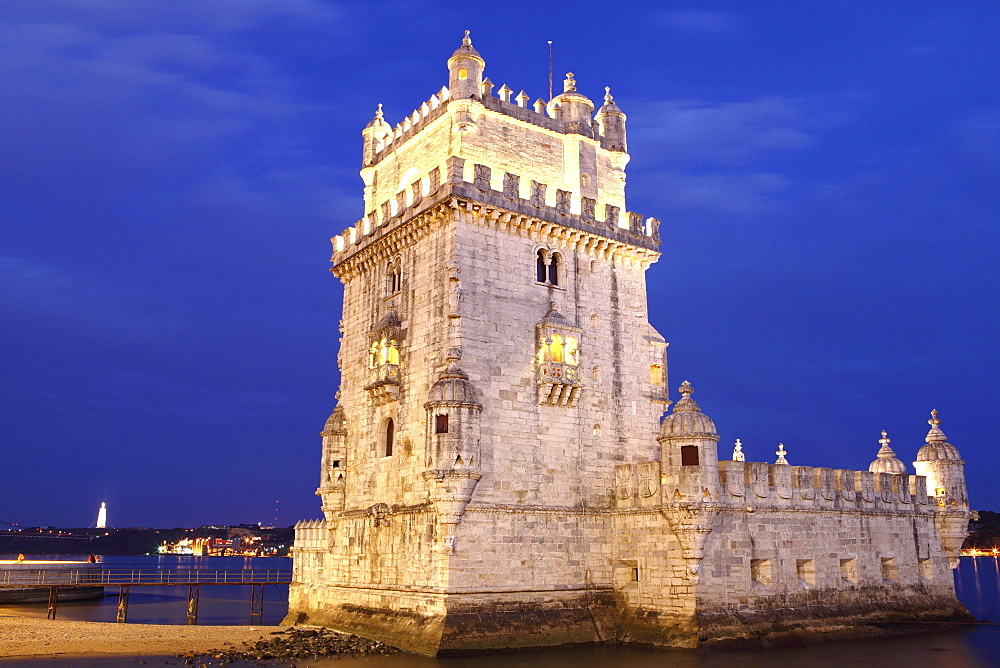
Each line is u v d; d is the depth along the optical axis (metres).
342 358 56.34
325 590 53.25
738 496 47.00
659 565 46.00
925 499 59.78
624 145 57.00
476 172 47.75
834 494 52.84
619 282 53.28
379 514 48.19
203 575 164.00
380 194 58.22
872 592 53.56
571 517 47.50
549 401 47.88
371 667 39.31
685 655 42.53
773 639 45.97
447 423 43.84
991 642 49.81
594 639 46.00
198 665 40.81
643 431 51.81
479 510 44.06
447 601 42.09
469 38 52.34
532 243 49.72
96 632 49.91
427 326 47.56
